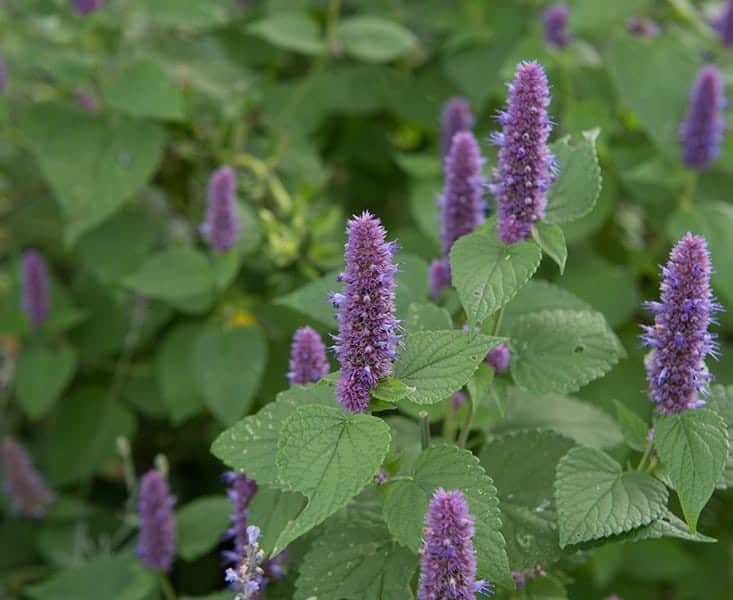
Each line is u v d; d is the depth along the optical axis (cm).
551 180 91
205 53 159
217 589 127
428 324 94
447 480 87
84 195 134
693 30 159
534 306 101
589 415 102
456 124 122
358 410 85
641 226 161
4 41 157
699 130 127
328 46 148
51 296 146
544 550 91
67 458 142
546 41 144
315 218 131
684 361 87
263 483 89
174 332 138
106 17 150
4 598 129
